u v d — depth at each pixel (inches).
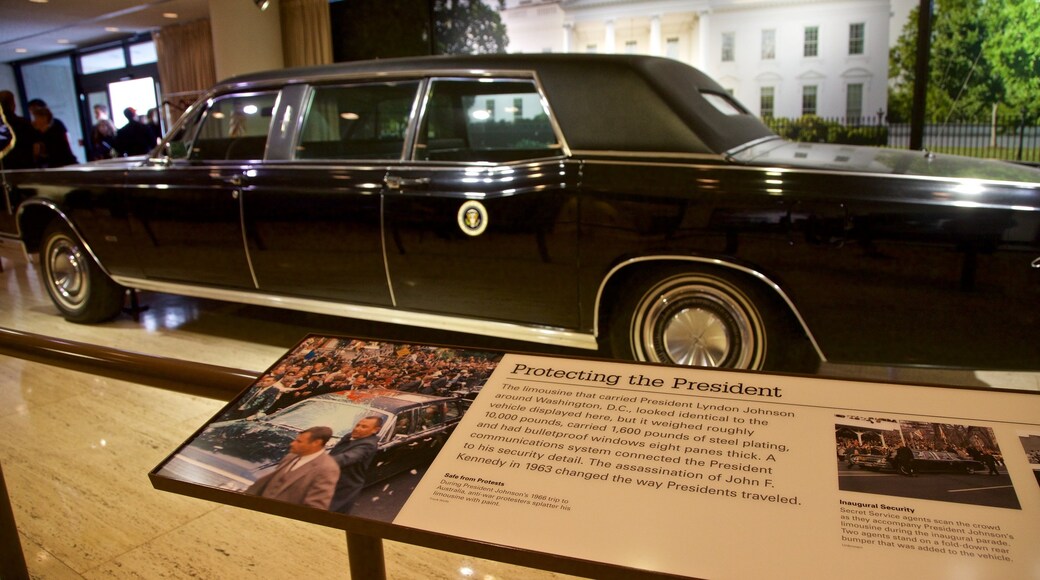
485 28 282.2
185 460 41.8
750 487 35.0
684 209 95.0
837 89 219.0
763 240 91.4
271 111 133.8
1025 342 83.5
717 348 99.5
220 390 52.7
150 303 187.3
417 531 35.2
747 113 123.8
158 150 145.0
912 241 84.6
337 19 327.0
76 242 159.0
